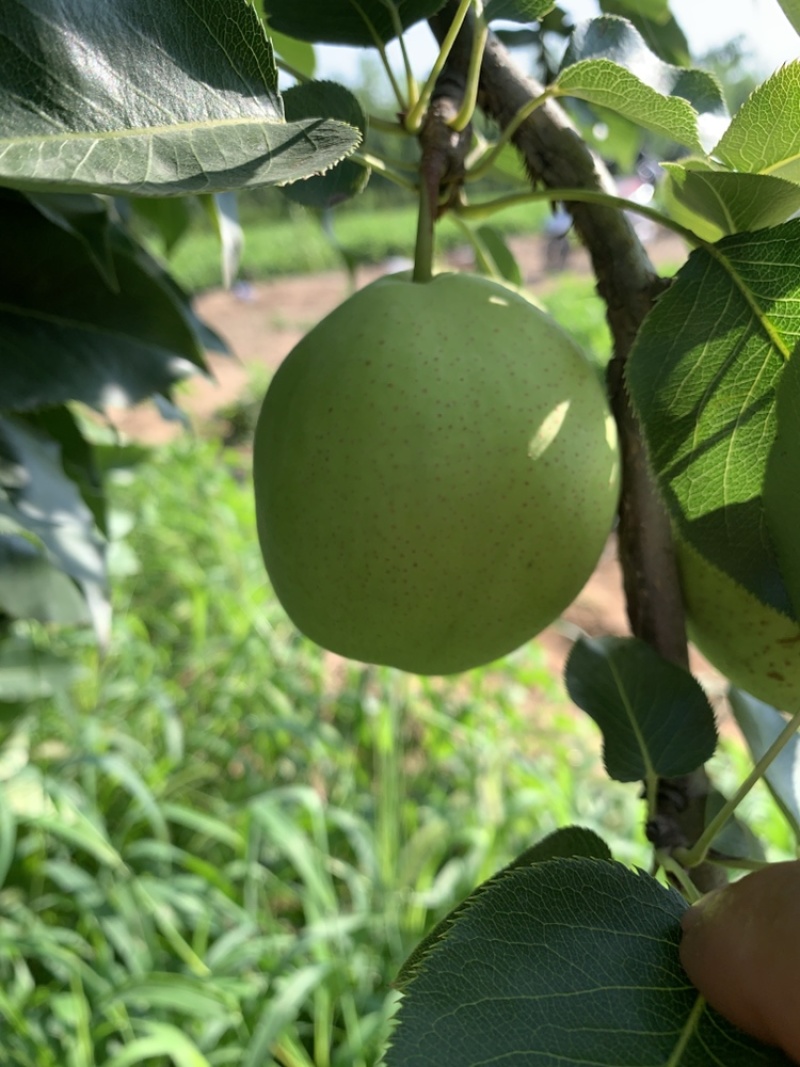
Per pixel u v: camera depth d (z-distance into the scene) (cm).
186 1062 44
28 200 24
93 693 76
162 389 27
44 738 71
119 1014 51
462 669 19
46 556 29
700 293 16
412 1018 12
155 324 27
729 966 12
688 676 18
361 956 57
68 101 10
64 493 28
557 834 16
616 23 20
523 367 17
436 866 67
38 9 10
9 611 28
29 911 57
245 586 97
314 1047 55
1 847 52
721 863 17
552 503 17
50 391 26
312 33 19
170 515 109
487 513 17
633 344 16
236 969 56
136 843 61
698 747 18
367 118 19
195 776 72
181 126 10
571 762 85
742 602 19
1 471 26
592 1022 12
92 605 29
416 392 16
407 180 19
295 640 88
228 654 89
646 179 32
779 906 12
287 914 66
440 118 18
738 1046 12
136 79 10
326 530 17
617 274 18
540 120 18
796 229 15
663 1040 12
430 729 79
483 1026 12
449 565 17
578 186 18
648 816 17
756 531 15
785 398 15
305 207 19
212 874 59
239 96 11
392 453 16
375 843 65
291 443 17
